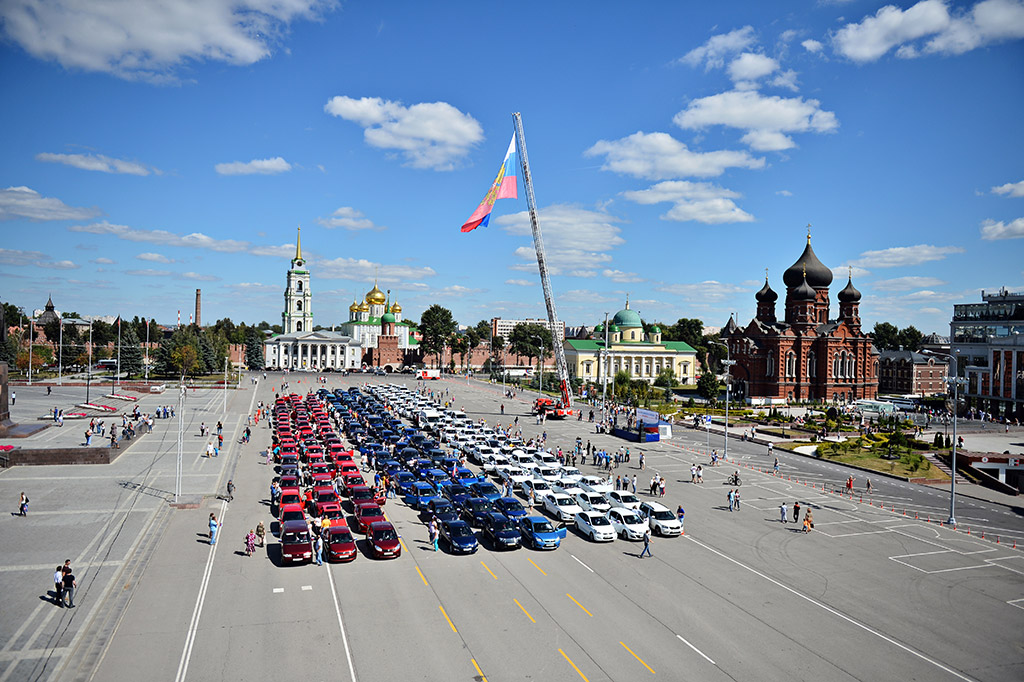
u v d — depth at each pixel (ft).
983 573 142.20
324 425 304.50
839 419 369.91
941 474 258.78
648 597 122.93
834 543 161.58
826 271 552.41
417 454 238.48
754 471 252.83
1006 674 97.19
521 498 201.26
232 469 227.20
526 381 648.38
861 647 104.73
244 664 94.99
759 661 98.89
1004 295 510.58
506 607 116.98
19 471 214.69
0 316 262.67
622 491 198.39
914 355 636.48
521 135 421.18
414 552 146.72
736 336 561.43
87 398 361.10
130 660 95.40
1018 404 451.12
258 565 135.74
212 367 631.97
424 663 96.27
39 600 114.73
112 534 151.53
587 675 93.56
